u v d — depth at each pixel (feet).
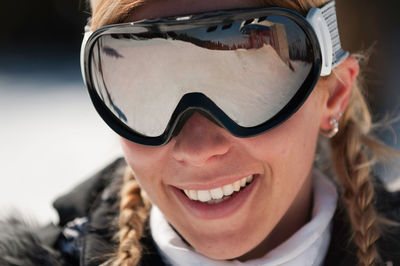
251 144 3.88
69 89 22.58
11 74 25.43
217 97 3.84
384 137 6.09
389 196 4.95
